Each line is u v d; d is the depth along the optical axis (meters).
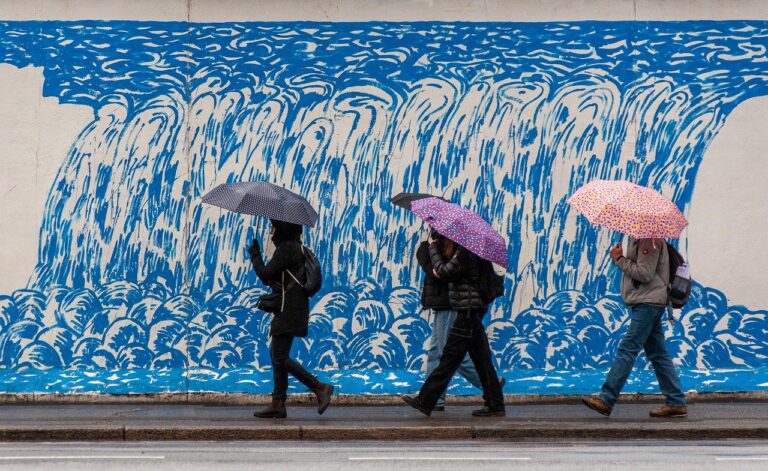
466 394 16.97
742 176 17.09
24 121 16.80
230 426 14.14
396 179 16.94
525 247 16.98
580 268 16.98
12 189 16.75
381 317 16.88
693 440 14.09
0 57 16.83
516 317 16.94
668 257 15.41
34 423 14.34
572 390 16.88
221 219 16.86
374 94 16.98
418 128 16.98
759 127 17.16
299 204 15.02
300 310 15.03
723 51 17.20
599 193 15.05
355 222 16.88
